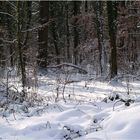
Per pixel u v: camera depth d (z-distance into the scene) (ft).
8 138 23.12
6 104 34.04
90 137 20.90
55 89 44.68
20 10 46.26
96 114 24.93
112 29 65.16
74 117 26.32
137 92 41.29
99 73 80.43
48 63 79.20
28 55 54.08
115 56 64.59
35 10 82.23
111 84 54.34
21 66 44.47
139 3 84.02
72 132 22.89
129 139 19.84
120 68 78.74
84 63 100.22
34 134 23.27
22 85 43.50
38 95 38.70
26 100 36.17
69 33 128.88
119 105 28.30
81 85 52.60
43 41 74.74
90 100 35.50
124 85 53.06
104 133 21.12
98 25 95.76
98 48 95.14
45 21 76.69
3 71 51.49
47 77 61.41
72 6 124.26
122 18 84.33
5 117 29.50
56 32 124.06
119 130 21.09
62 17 123.75
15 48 47.44
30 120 27.07
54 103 32.94
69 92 43.93
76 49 103.96
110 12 65.10
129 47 88.99
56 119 26.25
